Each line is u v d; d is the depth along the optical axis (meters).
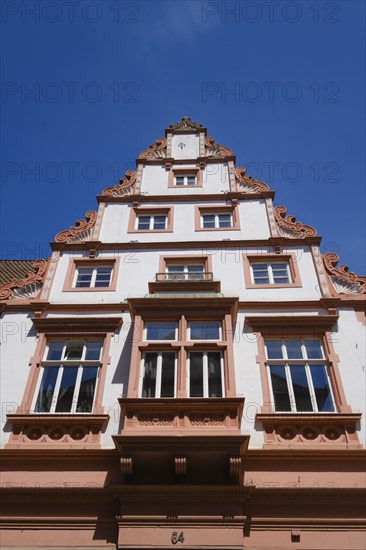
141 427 9.80
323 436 10.05
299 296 12.80
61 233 14.72
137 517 8.98
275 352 11.59
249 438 9.38
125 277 13.46
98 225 15.02
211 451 9.27
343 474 9.59
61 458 9.94
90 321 12.09
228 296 12.65
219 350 11.07
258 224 14.89
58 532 9.08
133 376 10.55
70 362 11.48
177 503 9.15
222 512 9.03
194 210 15.46
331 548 8.75
